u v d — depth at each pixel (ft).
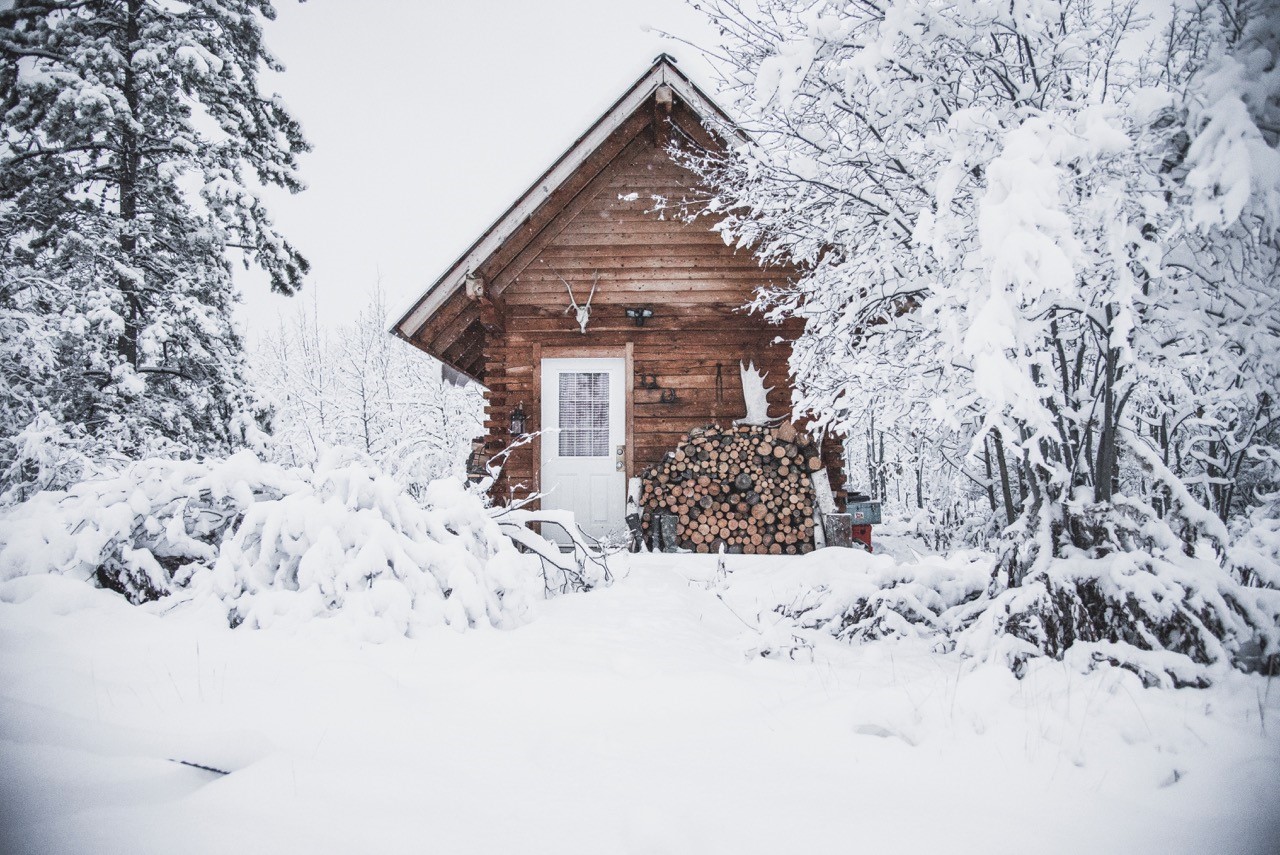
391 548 12.21
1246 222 9.22
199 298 33.06
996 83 13.08
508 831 5.73
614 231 29.89
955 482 30.19
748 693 9.45
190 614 11.35
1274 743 7.17
